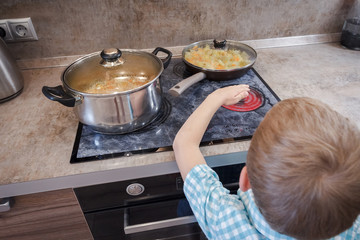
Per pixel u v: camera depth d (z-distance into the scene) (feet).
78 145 2.39
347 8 3.98
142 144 2.39
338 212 1.29
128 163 2.22
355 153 1.27
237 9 3.73
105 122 2.31
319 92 3.04
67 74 2.42
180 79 3.35
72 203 2.39
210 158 2.30
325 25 4.12
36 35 3.47
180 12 3.62
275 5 3.79
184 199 2.58
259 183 1.44
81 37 3.59
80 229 2.67
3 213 2.38
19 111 2.84
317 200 1.26
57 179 2.14
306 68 3.54
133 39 3.73
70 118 2.75
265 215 1.52
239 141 2.40
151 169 2.26
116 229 2.73
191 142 2.23
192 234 2.95
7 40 3.43
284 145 1.33
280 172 1.32
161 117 2.70
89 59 2.63
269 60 3.75
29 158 2.28
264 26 3.96
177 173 2.37
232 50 3.61
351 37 3.92
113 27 3.58
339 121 1.36
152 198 2.49
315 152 1.26
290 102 1.52
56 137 2.51
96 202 2.42
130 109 2.27
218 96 2.60
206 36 3.90
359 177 1.25
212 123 2.61
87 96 2.12
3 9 3.24
